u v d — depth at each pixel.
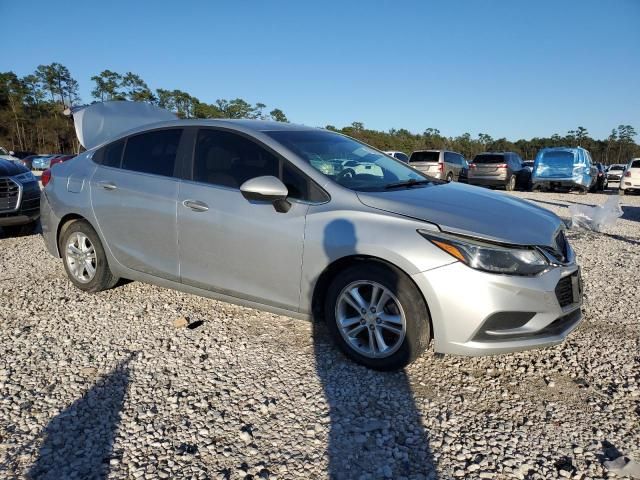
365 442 2.46
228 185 3.58
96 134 6.01
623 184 19.17
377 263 3.02
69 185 4.49
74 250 4.55
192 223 3.66
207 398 2.85
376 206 3.10
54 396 2.87
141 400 2.83
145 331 3.78
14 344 3.56
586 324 4.03
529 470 2.27
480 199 3.47
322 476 2.22
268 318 4.04
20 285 4.90
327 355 3.38
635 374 3.19
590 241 7.85
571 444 2.46
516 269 2.82
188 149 3.86
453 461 2.33
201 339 3.64
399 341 2.99
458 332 2.82
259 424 2.60
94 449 2.39
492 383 3.06
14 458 2.32
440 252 2.84
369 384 3.01
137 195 3.98
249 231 3.39
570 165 17.98
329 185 3.25
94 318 4.03
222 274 3.60
